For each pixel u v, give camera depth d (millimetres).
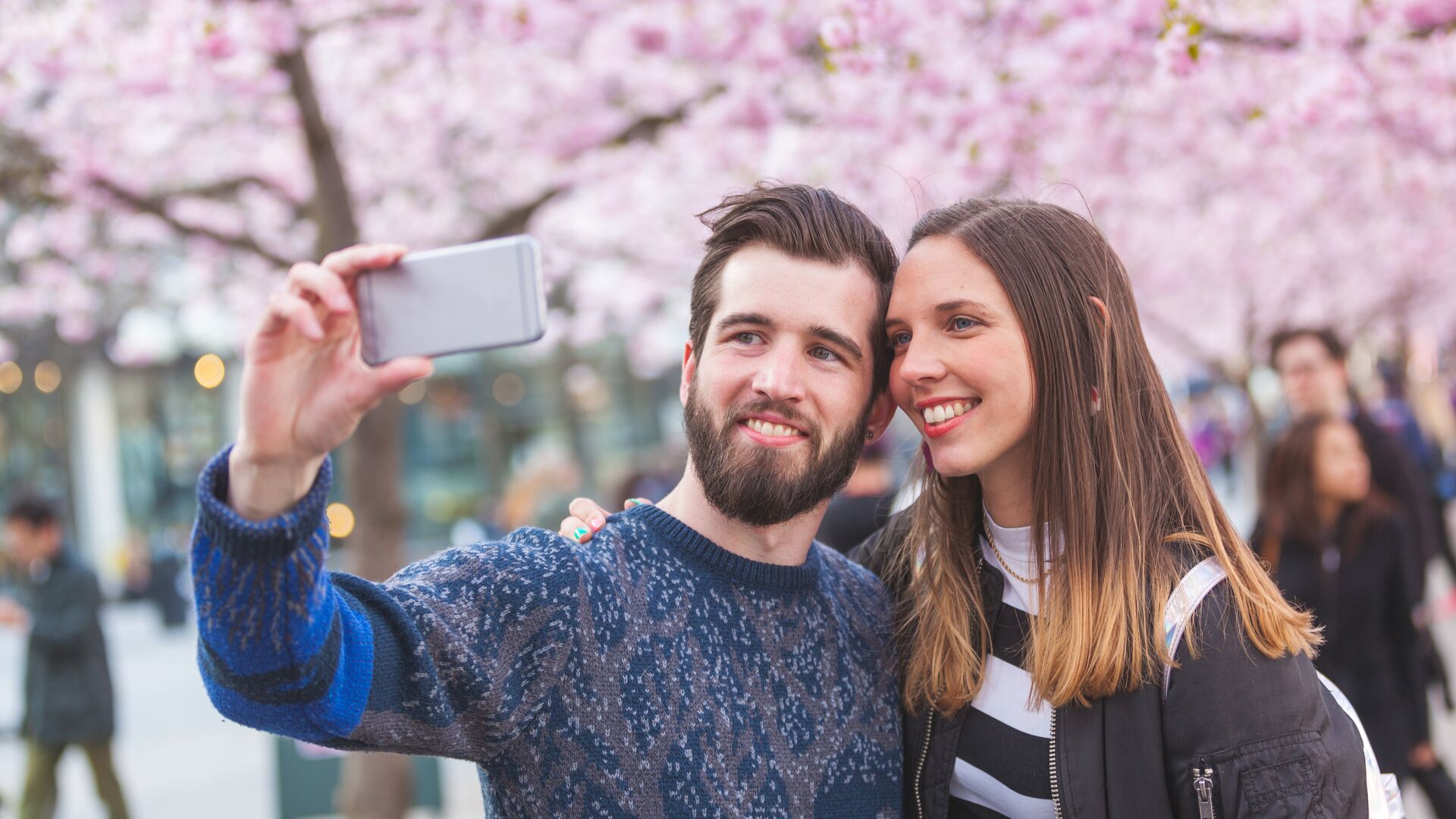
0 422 20516
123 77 4934
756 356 1759
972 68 4383
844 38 3730
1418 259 10312
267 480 1265
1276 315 12430
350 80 5770
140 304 8383
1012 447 1903
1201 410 20516
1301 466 3996
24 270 7258
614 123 5906
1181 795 1723
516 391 21422
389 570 4648
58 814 6895
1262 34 4195
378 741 1405
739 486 1729
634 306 9555
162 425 21000
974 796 1930
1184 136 5660
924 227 1929
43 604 5969
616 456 22031
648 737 1630
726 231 1809
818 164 5039
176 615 16281
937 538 2061
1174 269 9875
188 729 9242
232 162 6246
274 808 6555
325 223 4496
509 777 1607
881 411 1984
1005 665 1931
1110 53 4379
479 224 6797
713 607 1751
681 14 4723
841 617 1952
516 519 11312
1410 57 4434
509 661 1552
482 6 4867
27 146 4918
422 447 20219
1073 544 1829
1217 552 1815
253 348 1223
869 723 1892
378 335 1281
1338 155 6293
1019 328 1842
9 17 4699
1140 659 1738
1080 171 5246
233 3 4277
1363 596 3918
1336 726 1727
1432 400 13547
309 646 1280
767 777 1711
